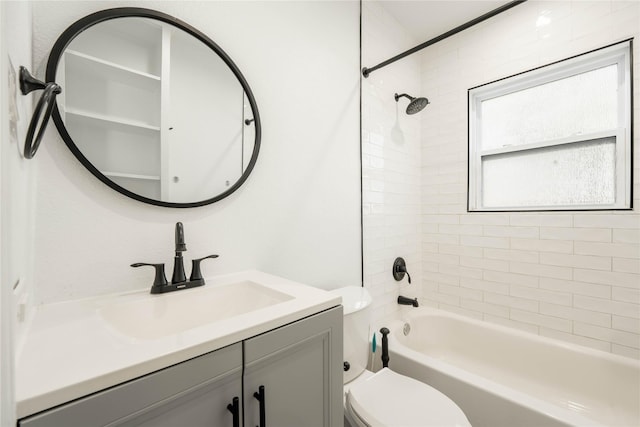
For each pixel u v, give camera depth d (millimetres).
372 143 1839
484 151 2080
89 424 398
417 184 2289
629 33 1522
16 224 471
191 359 502
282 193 1279
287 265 1297
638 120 1507
